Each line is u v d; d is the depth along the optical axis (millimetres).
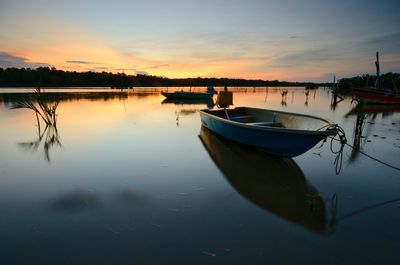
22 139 8484
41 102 11258
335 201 4160
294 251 2928
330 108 19984
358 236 3209
